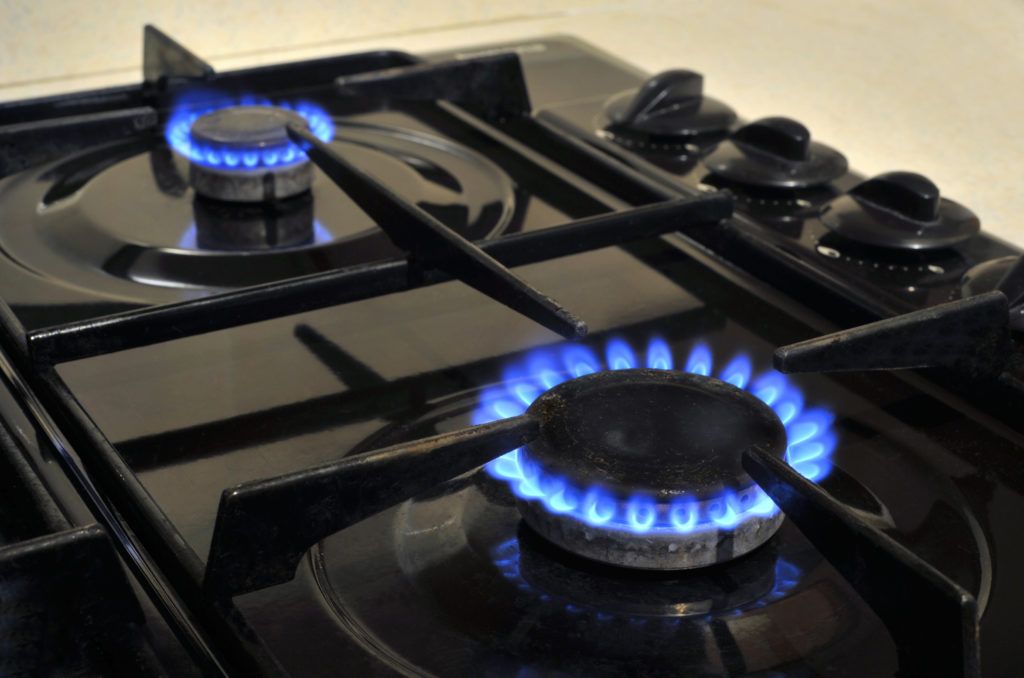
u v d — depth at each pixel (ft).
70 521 1.30
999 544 1.40
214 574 1.14
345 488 1.18
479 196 2.49
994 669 1.16
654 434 1.35
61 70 3.35
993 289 1.83
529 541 1.40
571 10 4.13
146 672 1.08
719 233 2.14
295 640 1.22
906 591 1.04
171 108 2.84
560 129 2.70
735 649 1.22
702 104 2.81
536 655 1.21
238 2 3.51
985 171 2.79
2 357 1.71
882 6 4.28
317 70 3.08
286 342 1.90
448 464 1.23
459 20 3.91
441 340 1.90
